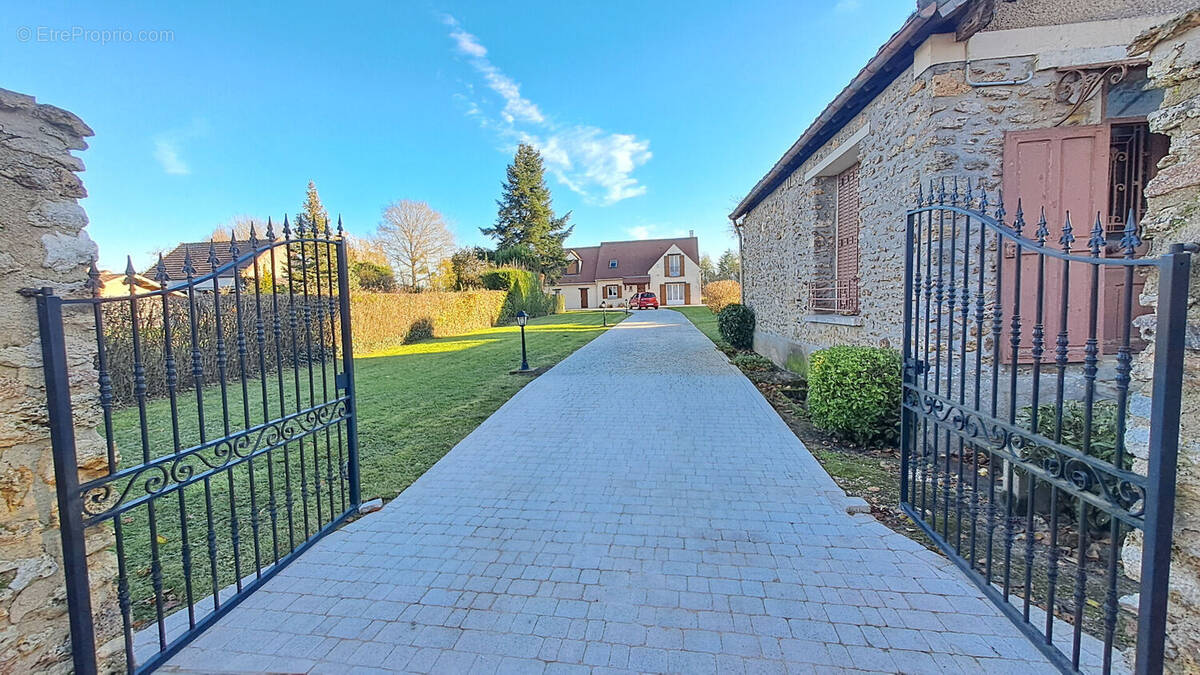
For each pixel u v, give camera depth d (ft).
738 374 28.07
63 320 5.44
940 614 7.27
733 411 19.81
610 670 6.32
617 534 9.98
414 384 27.91
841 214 24.40
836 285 24.53
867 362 15.12
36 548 5.32
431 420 19.75
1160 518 4.65
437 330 62.49
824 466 13.67
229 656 6.74
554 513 11.01
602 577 8.46
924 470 10.11
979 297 7.65
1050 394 14.25
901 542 9.42
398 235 109.70
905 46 14.76
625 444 15.88
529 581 8.39
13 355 5.09
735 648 6.66
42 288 5.19
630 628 7.13
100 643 5.95
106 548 6.06
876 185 18.29
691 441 16.05
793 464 13.79
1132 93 15.20
